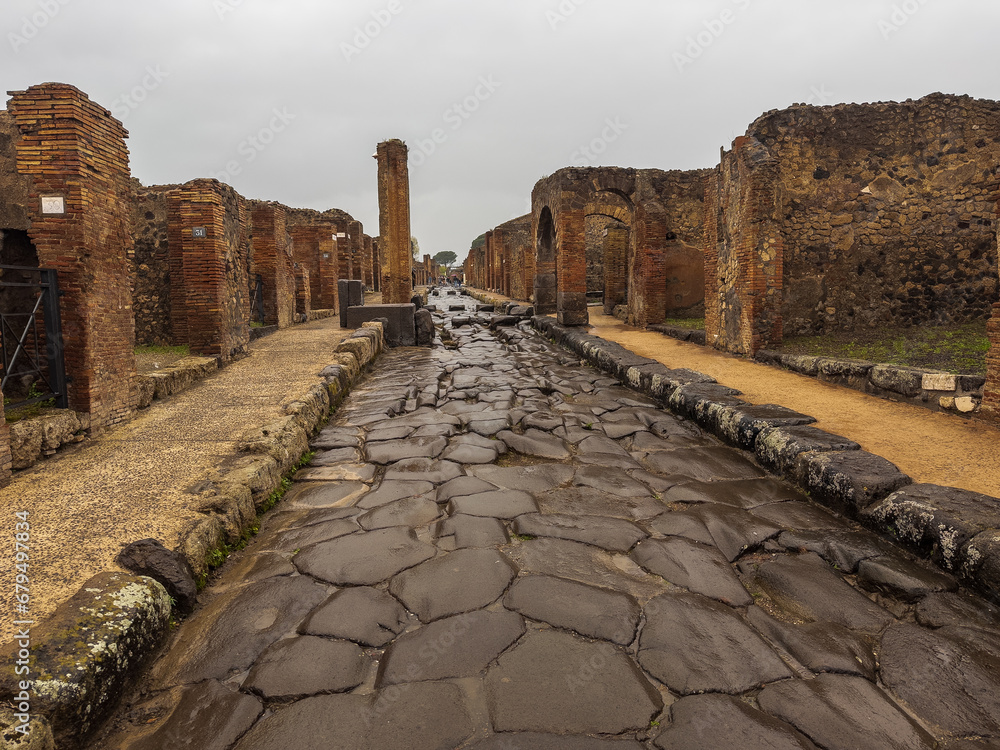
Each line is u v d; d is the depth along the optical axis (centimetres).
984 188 970
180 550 277
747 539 331
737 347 951
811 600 270
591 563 305
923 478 372
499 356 1156
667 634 241
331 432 580
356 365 897
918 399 565
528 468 466
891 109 962
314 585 284
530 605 263
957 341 829
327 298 2098
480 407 691
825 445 420
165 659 229
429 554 315
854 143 966
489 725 190
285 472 446
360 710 198
